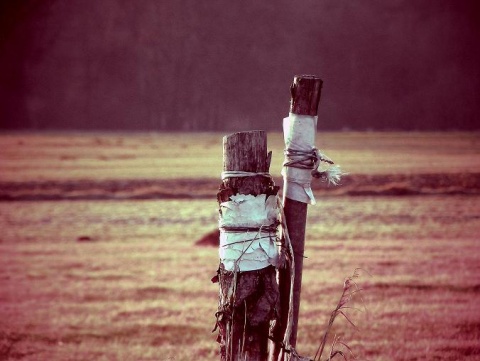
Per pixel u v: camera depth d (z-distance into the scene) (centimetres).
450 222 9356
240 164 858
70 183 16438
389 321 3569
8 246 7125
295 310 871
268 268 852
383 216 10075
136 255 6281
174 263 5772
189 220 9912
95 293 4528
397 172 18812
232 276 844
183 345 3234
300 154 872
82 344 3275
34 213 11000
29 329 3584
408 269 5344
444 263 5662
